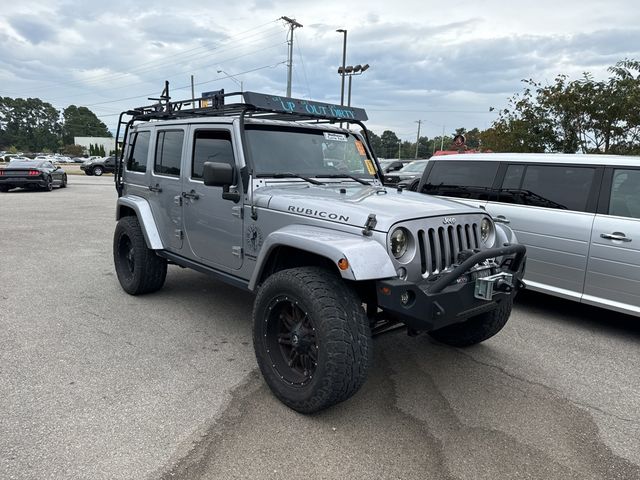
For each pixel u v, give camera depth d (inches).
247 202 146.5
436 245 123.5
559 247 201.2
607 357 167.0
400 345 171.2
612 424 123.3
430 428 118.0
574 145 440.5
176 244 187.0
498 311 152.5
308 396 115.9
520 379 147.3
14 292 218.4
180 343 164.4
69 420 115.2
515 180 220.4
